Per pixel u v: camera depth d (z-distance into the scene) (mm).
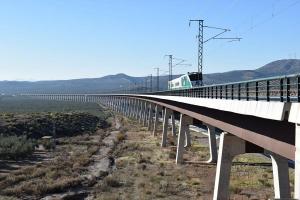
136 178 57875
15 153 75625
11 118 127562
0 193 49156
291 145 23719
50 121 131250
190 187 51656
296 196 21266
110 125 162750
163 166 66375
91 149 88938
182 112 70000
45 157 79000
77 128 134875
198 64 79062
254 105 27109
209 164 66750
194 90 54344
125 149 89438
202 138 99562
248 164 62500
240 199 44375
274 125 26469
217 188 38438
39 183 53094
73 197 48375
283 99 24344
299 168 21078
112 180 54969
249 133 32406
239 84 32281
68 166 67562
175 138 106938
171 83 120188
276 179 32688
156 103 113125
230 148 38250
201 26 75500
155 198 46969
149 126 134125
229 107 33438
